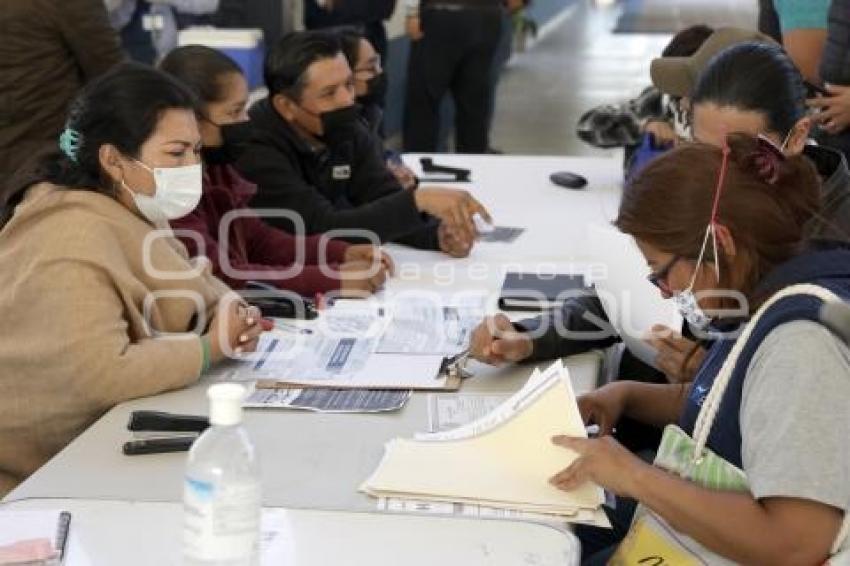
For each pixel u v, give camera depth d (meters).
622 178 3.72
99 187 2.00
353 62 3.60
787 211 1.40
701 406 1.47
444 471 1.55
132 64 2.02
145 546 1.36
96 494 1.50
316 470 1.58
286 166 2.86
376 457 1.62
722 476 1.39
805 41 3.16
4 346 1.87
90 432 1.71
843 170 1.97
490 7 6.21
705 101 2.10
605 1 17.33
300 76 2.88
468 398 1.86
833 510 1.26
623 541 1.52
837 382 1.28
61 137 2.01
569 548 1.36
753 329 1.38
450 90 6.50
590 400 1.86
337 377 1.95
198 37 4.97
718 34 2.64
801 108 2.09
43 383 1.86
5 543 1.34
